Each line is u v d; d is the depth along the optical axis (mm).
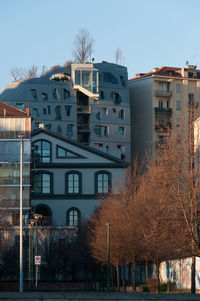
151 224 75250
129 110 183500
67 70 183375
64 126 173750
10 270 109500
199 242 60531
